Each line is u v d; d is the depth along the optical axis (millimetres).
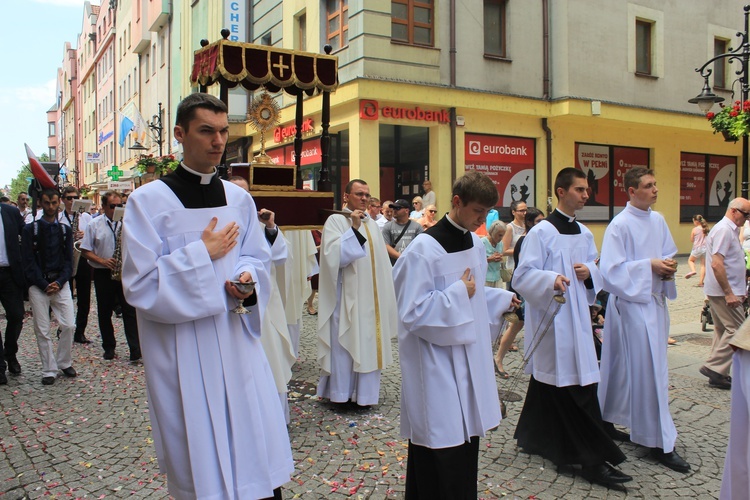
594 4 16219
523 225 8570
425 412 3143
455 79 14383
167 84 26188
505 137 15531
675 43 18172
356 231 5406
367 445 4617
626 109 16688
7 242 6512
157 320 2492
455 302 3059
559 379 4023
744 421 2926
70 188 10062
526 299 4203
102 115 44094
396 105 13656
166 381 2539
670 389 5895
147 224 2494
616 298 4531
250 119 5875
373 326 5453
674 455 4203
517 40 15438
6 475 4148
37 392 6070
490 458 4344
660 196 18797
